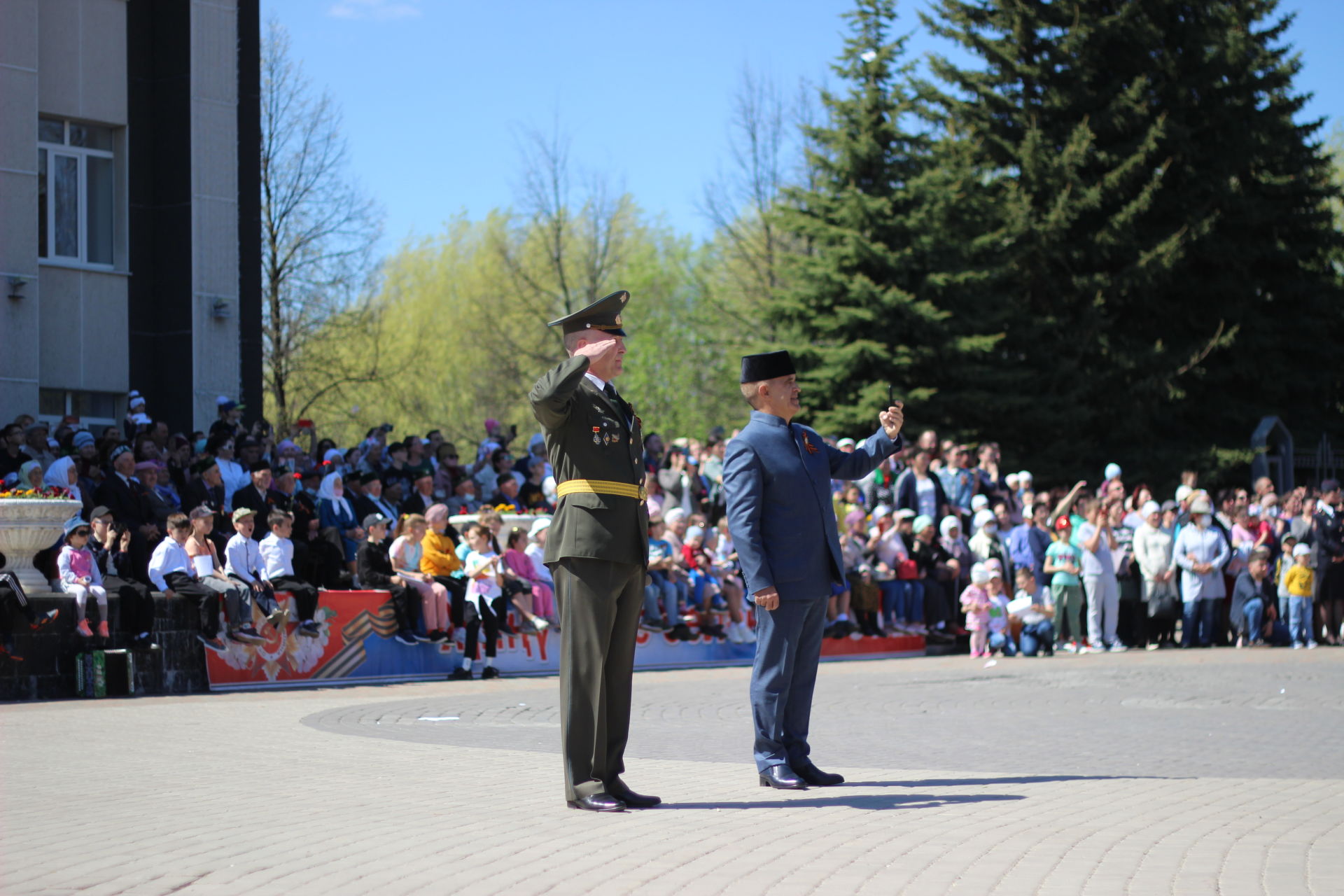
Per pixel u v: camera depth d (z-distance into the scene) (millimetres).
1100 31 36656
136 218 23297
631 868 5043
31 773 7707
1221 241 37125
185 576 14328
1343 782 7383
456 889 4715
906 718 11297
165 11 23594
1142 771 7906
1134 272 36156
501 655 16578
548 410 6281
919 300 33594
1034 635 19562
